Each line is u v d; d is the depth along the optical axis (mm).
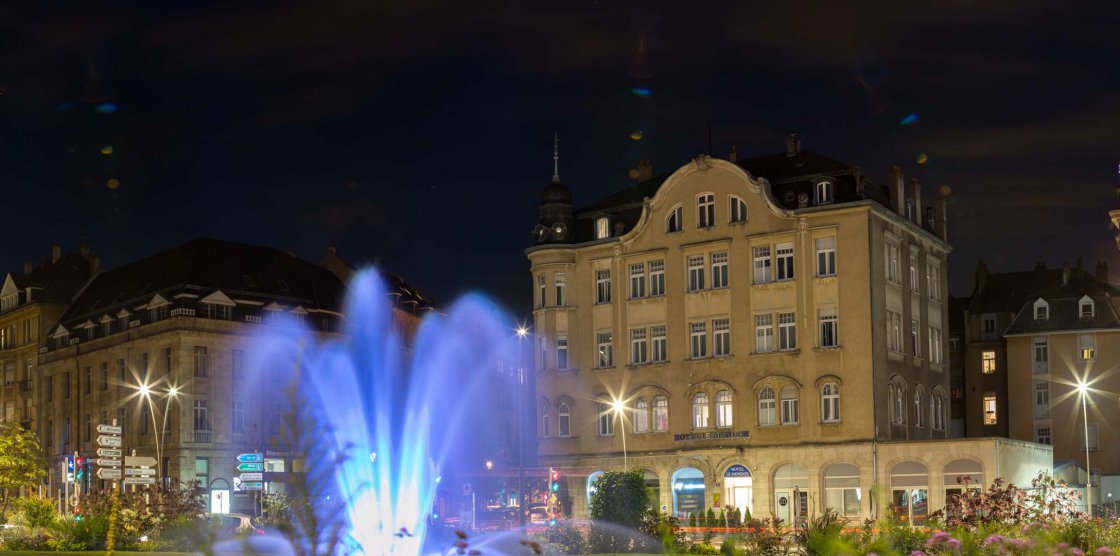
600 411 85688
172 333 99062
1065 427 107875
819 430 77562
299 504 24531
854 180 79375
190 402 97938
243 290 103188
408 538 39000
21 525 58531
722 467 80125
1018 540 30969
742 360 80625
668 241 84250
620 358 85312
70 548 46438
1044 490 50250
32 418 119562
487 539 43344
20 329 125562
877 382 76875
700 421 81938
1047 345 109562
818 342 78312
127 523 47594
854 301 77438
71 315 116875
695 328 82812
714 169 82875
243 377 101188
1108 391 106875
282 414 25188
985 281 118375
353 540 34469
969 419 115062
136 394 102875
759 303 80438
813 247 79125
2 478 88812
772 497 78375
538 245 88688
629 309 85438
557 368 87562
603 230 87625
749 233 81188
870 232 77750
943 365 88812
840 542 35344
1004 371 114375
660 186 85125
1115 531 35594
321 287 110500
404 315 118438
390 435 110938
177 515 49031
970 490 43562
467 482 105188
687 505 81625
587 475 85312
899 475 75000
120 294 109688
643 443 83625
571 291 88125
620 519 43156
